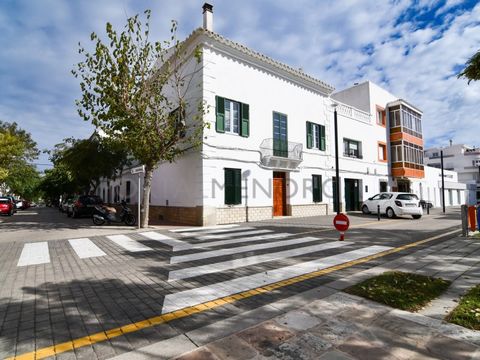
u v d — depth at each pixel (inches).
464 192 1585.9
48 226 517.7
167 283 181.6
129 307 143.6
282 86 651.5
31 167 1439.5
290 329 118.0
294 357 97.6
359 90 969.5
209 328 120.2
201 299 153.9
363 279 183.9
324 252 268.4
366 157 906.1
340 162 800.3
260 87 606.2
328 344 106.1
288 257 249.0
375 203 700.7
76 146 830.5
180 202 564.7
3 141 829.8
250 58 585.9
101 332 117.9
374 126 956.0
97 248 294.0
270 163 606.9
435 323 121.9
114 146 461.7
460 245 292.2
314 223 512.4
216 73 534.6
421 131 1138.0
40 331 119.1
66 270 213.2
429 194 1238.3
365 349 102.6
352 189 855.1
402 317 127.9
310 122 711.7
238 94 565.6
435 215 726.5
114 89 413.4
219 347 104.7
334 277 191.0
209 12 570.6
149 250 282.4
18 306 145.6
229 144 542.6
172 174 598.9
